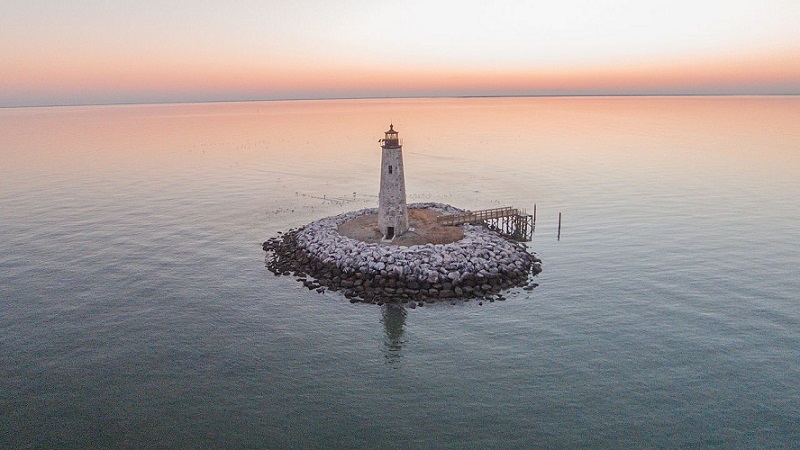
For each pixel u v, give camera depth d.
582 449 25.77
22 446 26.22
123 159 123.19
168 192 85.50
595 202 75.56
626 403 29.11
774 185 83.56
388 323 39.09
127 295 44.09
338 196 83.56
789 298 41.47
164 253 54.75
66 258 53.06
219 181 95.44
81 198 80.25
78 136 184.38
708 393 29.83
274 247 55.88
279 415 28.66
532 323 38.56
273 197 82.56
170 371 32.84
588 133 175.25
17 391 30.69
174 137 178.50
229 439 26.80
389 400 29.89
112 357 34.41
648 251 53.09
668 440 26.25
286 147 148.00
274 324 39.09
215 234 61.75
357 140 166.50
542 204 75.62
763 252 51.94
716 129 180.12
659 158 114.81
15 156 128.25
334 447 26.23
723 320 38.19
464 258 46.69
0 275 48.38
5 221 66.75
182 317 40.16
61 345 35.94
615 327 37.59
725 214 66.75
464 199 80.81
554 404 29.20
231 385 31.41
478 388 30.83
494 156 125.00
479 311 40.66
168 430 27.45
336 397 30.23
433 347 35.62
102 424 27.91
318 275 47.38
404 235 52.81
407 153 133.12
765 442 26.02
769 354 33.62
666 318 38.72
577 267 49.28
